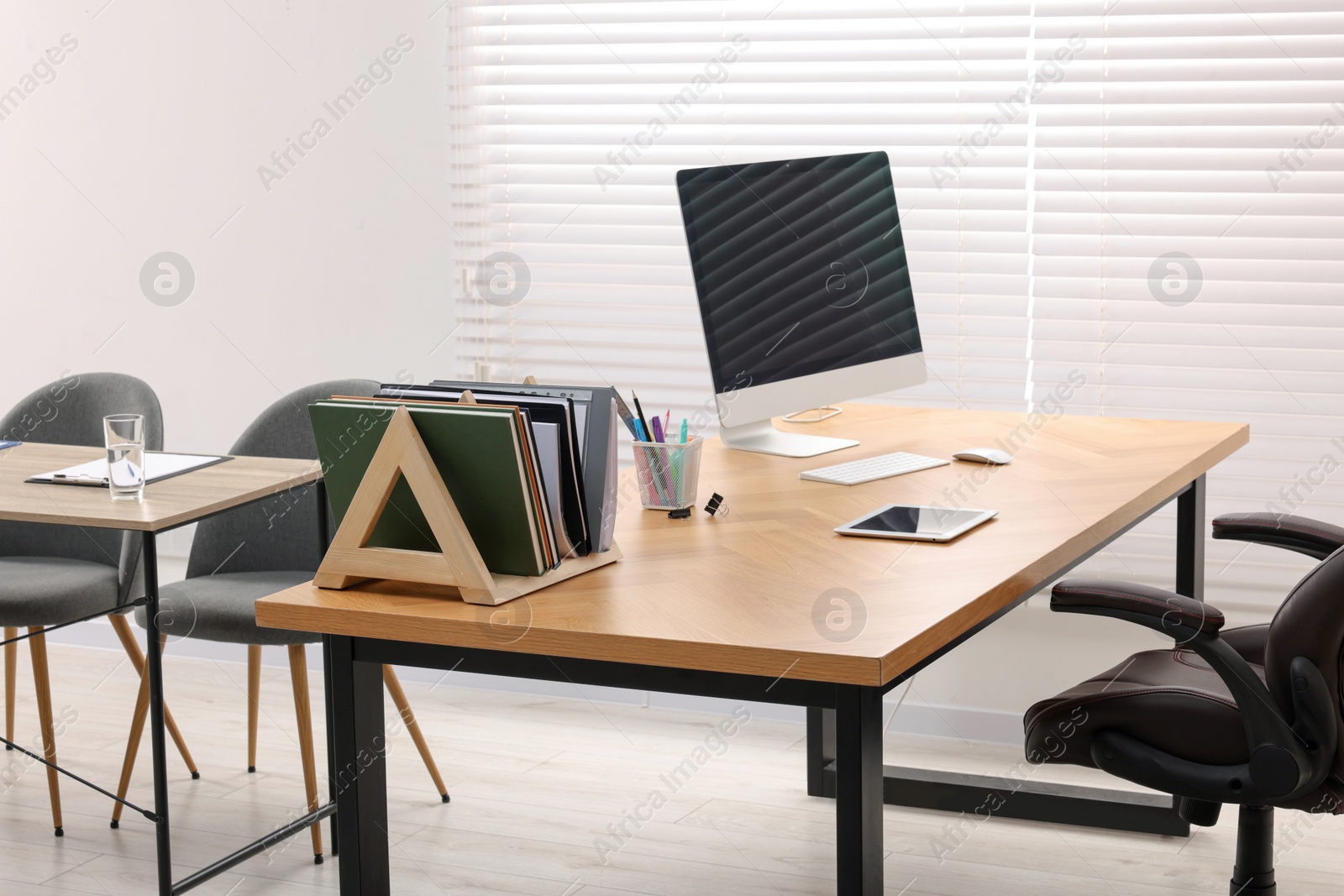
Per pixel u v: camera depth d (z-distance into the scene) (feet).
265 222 11.79
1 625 8.36
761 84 10.50
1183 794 5.84
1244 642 6.89
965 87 10.05
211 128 11.80
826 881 7.97
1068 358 10.11
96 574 8.80
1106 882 7.87
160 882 7.63
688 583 5.56
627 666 5.01
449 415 5.28
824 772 9.18
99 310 12.38
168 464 8.79
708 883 7.99
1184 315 9.81
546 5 10.86
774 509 6.87
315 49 11.43
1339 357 9.56
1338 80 9.34
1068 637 10.09
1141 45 9.66
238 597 8.54
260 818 9.02
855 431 8.87
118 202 12.17
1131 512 6.77
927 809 9.04
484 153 11.16
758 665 4.67
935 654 4.90
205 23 11.68
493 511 5.43
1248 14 9.43
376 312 11.62
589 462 5.86
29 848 8.61
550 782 9.55
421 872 8.17
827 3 10.27
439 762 9.94
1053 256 10.04
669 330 10.97
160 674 7.54
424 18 11.11
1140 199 9.79
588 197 10.98
